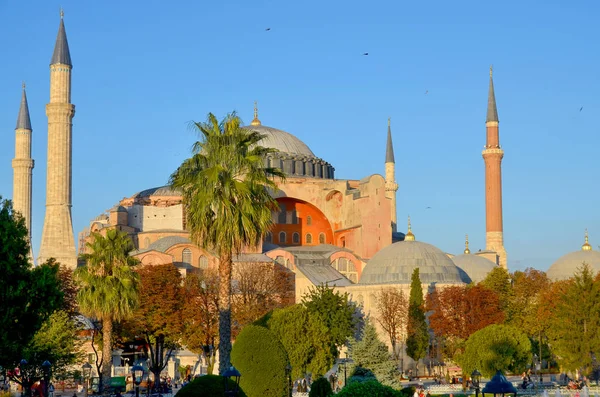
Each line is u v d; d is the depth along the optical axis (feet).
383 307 438.81
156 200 546.67
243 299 422.82
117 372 412.36
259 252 509.35
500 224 595.47
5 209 200.85
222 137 207.62
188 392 173.06
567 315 341.82
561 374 394.32
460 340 389.80
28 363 268.62
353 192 556.51
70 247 494.18
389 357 287.69
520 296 444.14
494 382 215.31
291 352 291.99
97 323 411.34
